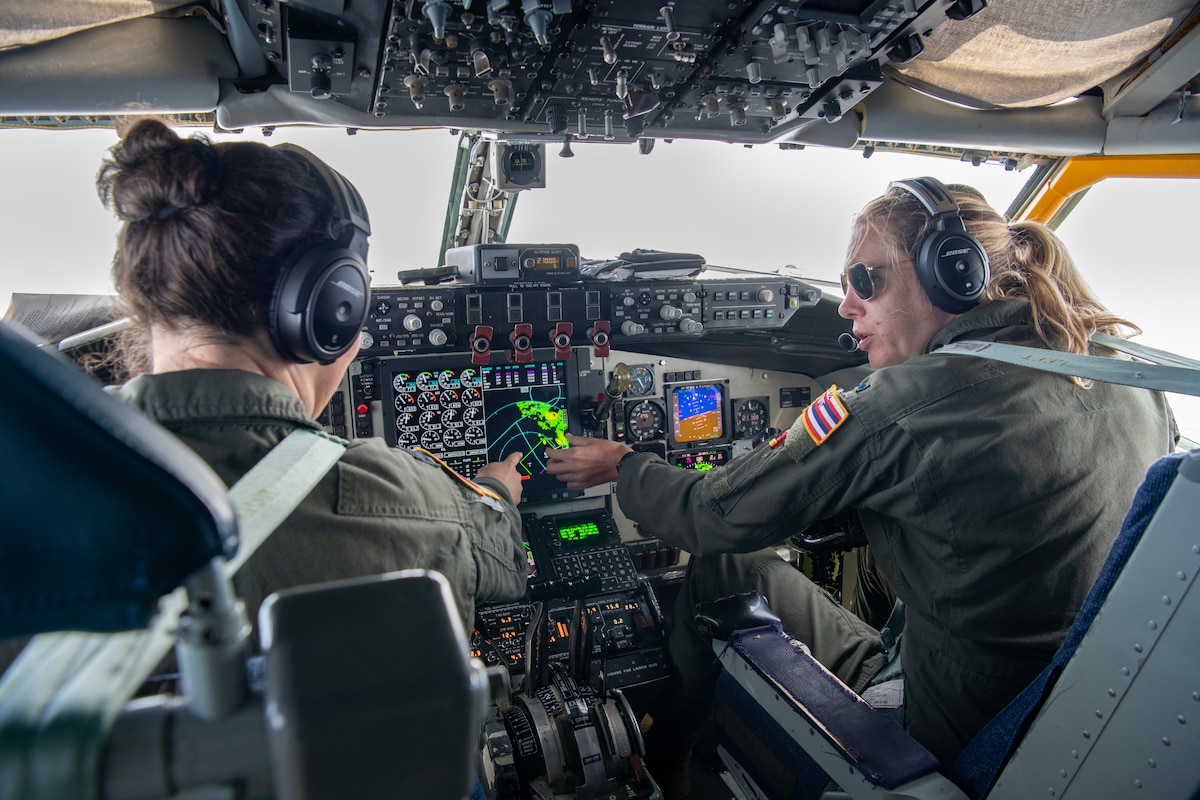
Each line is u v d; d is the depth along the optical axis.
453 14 1.42
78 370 0.34
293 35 1.49
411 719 0.38
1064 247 1.70
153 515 0.34
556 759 1.92
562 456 2.24
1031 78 2.40
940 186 1.58
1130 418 1.55
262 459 0.77
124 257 0.80
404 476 0.92
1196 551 0.94
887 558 1.64
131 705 0.38
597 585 2.68
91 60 1.80
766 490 1.66
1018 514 1.43
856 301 1.78
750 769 1.81
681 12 1.49
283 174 0.81
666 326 2.75
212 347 0.83
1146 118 2.61
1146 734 1.01
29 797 0.35
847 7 1.54
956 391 1.48
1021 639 1.45
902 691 1.83
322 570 0.79
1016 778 1.22
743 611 1.95
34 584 0.34
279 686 0.37
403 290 2.47
